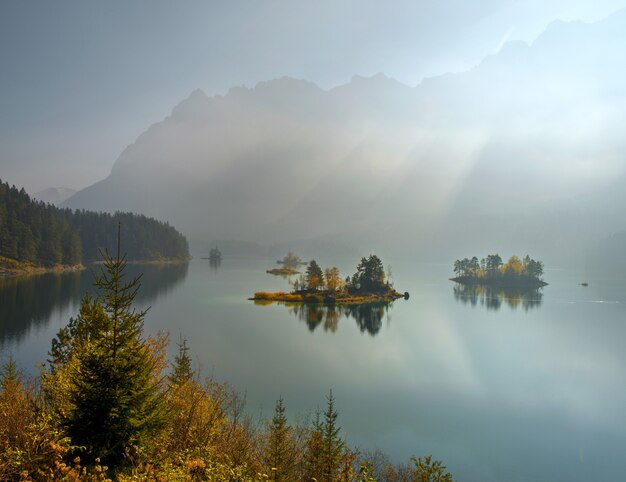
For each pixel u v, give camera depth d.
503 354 105.75
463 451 53.62
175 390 23.33
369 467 18.34
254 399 68.00
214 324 130.75
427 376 86.38
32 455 13.39
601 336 127.38
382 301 197.88
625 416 66.88
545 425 63.00
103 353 17.48
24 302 143.12
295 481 27.94
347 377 83.62
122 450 16.81
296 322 140.50
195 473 14.41
